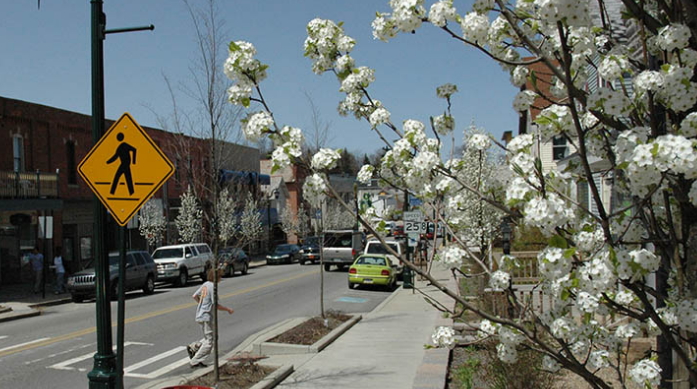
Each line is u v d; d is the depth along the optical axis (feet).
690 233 9.08
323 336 36.58
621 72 9.50
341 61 13.80
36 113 84.64
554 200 8.44
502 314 28.53
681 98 8.71
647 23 10.09
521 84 11.81
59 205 76.02
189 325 46.55
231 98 13.12
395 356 31.40
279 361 30.99
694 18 8.95
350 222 131.95
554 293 9.67
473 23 10.07
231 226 90.33
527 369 19.30
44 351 37.52
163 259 83.76
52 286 80.84
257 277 93.25
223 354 35.29
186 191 96.99
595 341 10.77
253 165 118.42
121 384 18.22
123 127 20.06
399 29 11.42
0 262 80.18
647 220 10.16
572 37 10.93
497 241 59.00
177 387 17.74
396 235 72.64
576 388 21.77
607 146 10.37
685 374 13.17
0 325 50.37
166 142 102.32
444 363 26.96
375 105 13.69
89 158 20.07
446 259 10.43
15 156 81.66
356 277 71.36
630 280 8.55
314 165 11.50
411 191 12.51
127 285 68.28
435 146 12.17
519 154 9.30
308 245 126.93
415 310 49.57
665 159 7.36
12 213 81.30
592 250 9.19
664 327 8.67
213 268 28.30
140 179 19.88
